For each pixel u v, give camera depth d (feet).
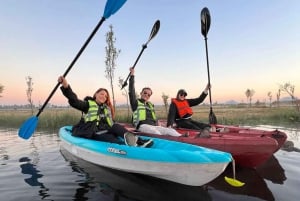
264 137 15.93
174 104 22.89
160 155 12.93
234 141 15.87
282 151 21.59
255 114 66.74
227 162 11.95
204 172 12.32
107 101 18.30
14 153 22.80
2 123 57.77
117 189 13.06
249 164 16.31
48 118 52.80
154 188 13.19
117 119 51.52
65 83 16.11
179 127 23.02
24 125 20.18
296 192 12.36
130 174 15.37
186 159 12.34
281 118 56.29
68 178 14.97
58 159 19.85
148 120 21.49
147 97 21.94
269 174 15.33
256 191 12.60
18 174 16.07
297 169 16.25
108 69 60.13
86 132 17.39
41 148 24.90
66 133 20.70
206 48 27.50
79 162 18.75
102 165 15.79
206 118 62.03
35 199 11.98
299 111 59.00
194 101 25.40
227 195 12.17
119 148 14.42
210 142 16.34
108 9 16.90
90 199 11.86
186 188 13.12
